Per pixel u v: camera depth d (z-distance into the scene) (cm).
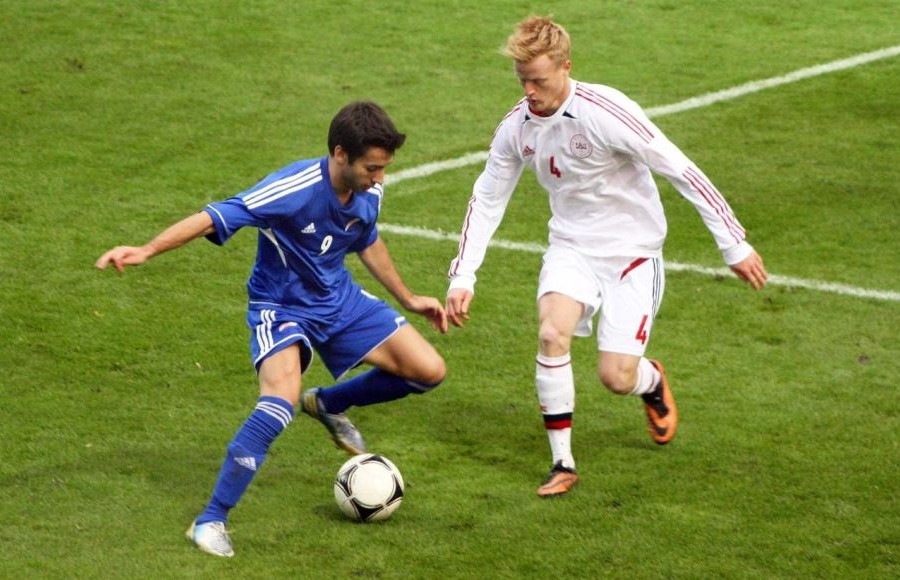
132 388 2353
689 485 1991
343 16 4934
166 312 2694
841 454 2091
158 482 1997
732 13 5178
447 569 1745
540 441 2166
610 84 4369
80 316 2659
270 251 1858
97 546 1791
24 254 2964
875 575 1728
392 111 4038
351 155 1748
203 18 4825
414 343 1975
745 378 2400
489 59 4553
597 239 1997
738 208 3309
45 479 1994
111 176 3466
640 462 2077
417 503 1938
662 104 4175
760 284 1938
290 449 2120
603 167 1939
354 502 1855
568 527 1864
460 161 3656
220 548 1769
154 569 1730
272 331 1858
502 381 2406
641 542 1819
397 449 2125
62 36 4572
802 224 3198
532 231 3194
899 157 3681
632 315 1986
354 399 2030
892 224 3191
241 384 2380
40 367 2430
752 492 1966
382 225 3212
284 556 1773
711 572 1741
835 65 4566
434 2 5144
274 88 4197
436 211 3309
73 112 3931
